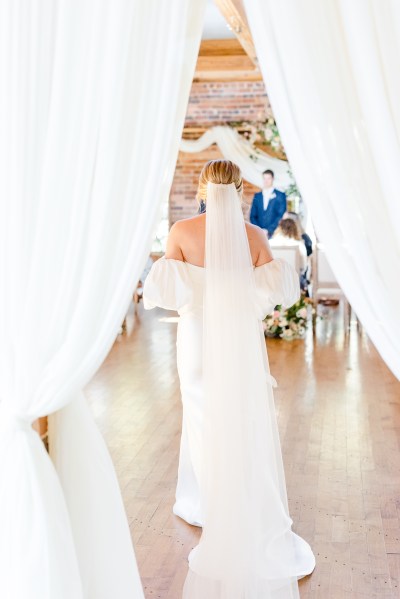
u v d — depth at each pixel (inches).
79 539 95.2
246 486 110.2
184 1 80.2
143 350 299.6
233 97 479.8
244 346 112.8
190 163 489.1
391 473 158.2
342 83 78.8
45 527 86.7
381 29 76.5
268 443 113.3
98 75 83.1
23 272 87.0
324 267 354.6
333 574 115.8
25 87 85.4
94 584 95.1
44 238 85.4
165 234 489.7
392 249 79.5
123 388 236.1
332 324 365.1
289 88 78.7
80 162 84.1
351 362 273.1
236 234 113.9
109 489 96.9
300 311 325.4
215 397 112.1
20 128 85.6
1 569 87.0
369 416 201.8
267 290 118.6
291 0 76.6
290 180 474.3
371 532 130.0
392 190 77.3
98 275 84.7
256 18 78.4
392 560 119.9
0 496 87.7
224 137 478.0
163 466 163.8
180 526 133.2
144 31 82.4
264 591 107.6
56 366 86.4
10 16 85.4
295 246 342.0
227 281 113.3
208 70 433.4
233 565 107.8
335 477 156.3
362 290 81.0
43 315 86.5
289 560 109.8
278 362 275.3
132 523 134.4
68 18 83.3
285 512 113.8
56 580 86.4
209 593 108.6
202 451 113.5
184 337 126.6
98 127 84.0
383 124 76.4
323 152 78.8
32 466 87.8
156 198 83.9
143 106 82.8
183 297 121.2
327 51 78.3
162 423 196.9
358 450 173.6
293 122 79.4
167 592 110.7
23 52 85.2
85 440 96.6
